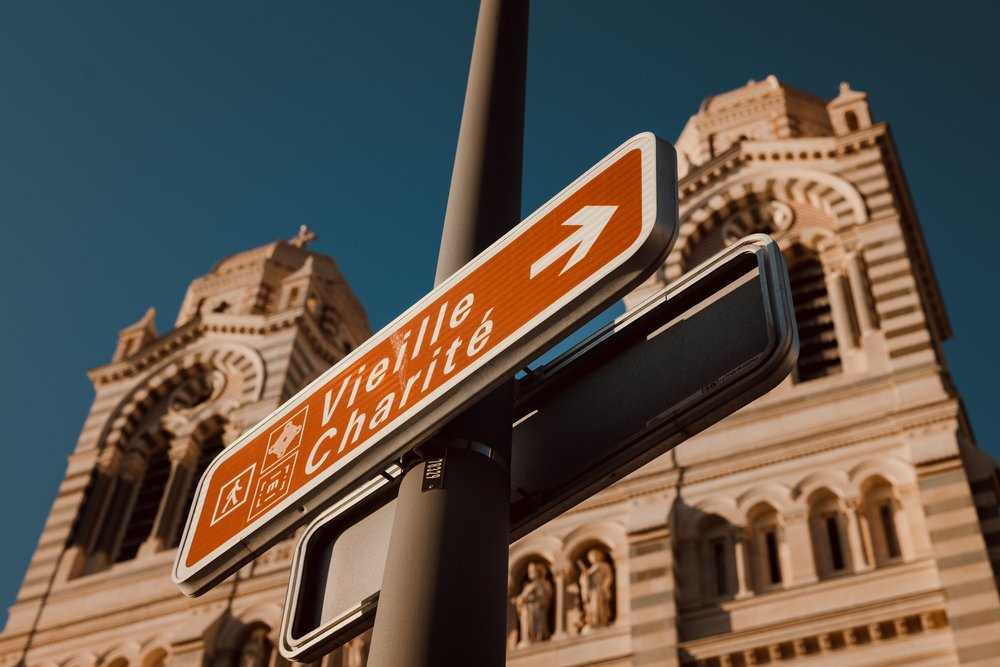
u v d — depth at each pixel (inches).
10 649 1302.9
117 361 1669.5
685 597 1031.6
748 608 997.8
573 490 210.1
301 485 216.2
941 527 968.9
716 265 216.4
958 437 1043.9
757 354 198.7
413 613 174.4
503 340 191.3
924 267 1397.6
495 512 190.1
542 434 225.1
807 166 1435.8
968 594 912.3
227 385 1571.1
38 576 1382.9
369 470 203.8
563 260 194.4
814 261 1360.7
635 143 199.0
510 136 246.7
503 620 178.7
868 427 1098.1
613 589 1075.9
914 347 1149.7
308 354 1615.4
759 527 1078.4
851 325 1231.5
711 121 1754.4
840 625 939.3
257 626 1211.9
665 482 1135.0
